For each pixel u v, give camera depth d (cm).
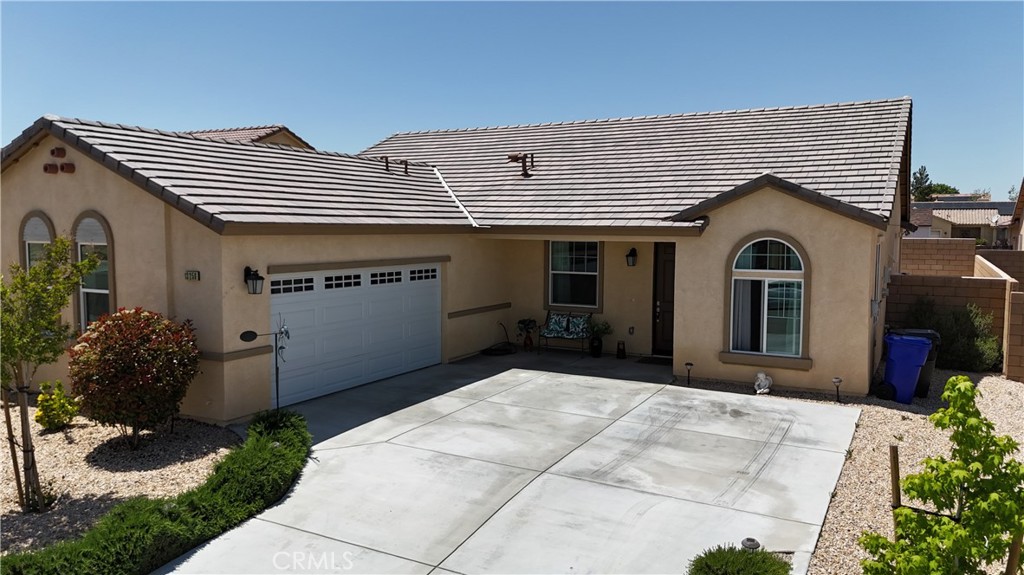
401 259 1368
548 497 790
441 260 1477
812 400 1215
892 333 1269
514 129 2084
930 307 1564
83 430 1030
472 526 719
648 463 898
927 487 494
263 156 1351
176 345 960
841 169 1353
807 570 632
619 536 697
